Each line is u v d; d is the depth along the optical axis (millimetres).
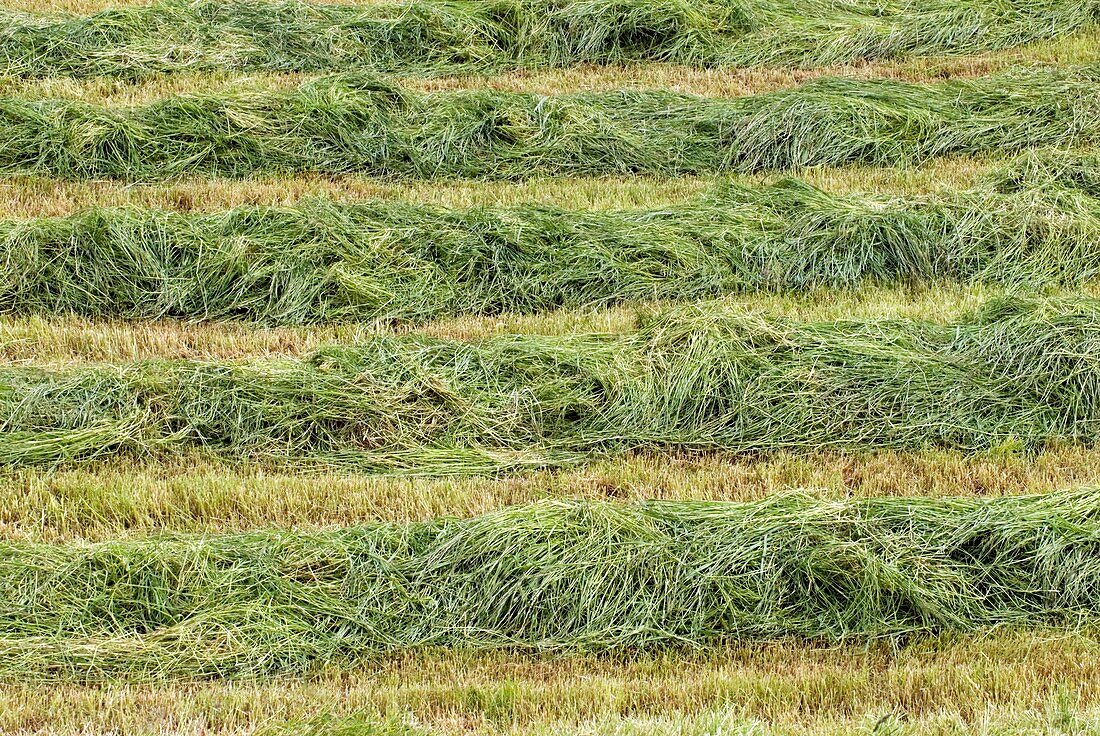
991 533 23625
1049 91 41656
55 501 24688
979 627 22266
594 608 22188
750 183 37938
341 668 21266
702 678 20875
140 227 32594
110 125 37656
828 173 38562
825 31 46844
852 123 39688
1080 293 32625
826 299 32688
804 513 23656
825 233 33906
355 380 28031
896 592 22484
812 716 19891
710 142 39688
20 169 37000
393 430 27312
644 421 27672
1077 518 23828
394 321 31719
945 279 33656
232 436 26984
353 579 22531
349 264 32375
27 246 32000
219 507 25062
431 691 20391
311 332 30984
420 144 38562
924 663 21422
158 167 37438
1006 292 32281
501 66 44594
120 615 21781
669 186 37719
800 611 22438
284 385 27766
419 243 33094
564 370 28547
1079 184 36969
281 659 21219
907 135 39844
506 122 39438
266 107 38969
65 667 20734
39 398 27172
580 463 26859
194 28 44250
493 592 22297
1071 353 28516
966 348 29500
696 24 46125
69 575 22125
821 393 27969
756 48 45969
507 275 32562
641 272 32781
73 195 36188
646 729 18922
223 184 36906
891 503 24297
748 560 22844
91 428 26750
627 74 44438
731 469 26391
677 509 24062
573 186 37656
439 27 45094
